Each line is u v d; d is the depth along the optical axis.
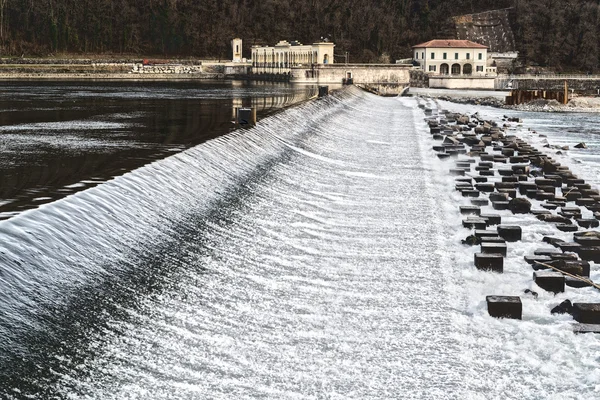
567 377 21.66
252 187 40.59
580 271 30.58
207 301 24.69
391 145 71.38
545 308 26.86
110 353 19.66
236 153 45.50
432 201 45.06
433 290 28.70
